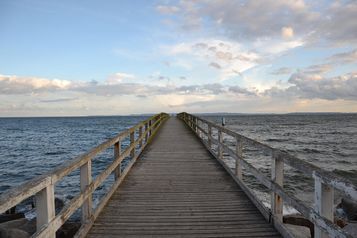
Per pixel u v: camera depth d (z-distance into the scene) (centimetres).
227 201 502
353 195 198
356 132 4816
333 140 3381
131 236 364
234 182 626
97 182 405
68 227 727
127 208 464
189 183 618
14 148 2959
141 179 651
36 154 2528
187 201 501
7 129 6825
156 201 501
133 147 792
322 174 244
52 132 5475
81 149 2827
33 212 1012
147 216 431
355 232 580
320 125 7588
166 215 436
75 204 312
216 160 870
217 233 373
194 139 1405
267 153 403
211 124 941
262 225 398
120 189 571
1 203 171
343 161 2000
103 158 2122
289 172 1516
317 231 260
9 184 1519
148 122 1247
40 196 244
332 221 247
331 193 251
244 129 5384
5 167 1958
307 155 2256
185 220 416
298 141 3253
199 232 377
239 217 428
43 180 233
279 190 356
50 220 247
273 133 4456
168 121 3198
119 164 600
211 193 548
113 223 404
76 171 1627
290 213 881
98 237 361
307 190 1230
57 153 2573
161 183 617
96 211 419
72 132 5400
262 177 421
